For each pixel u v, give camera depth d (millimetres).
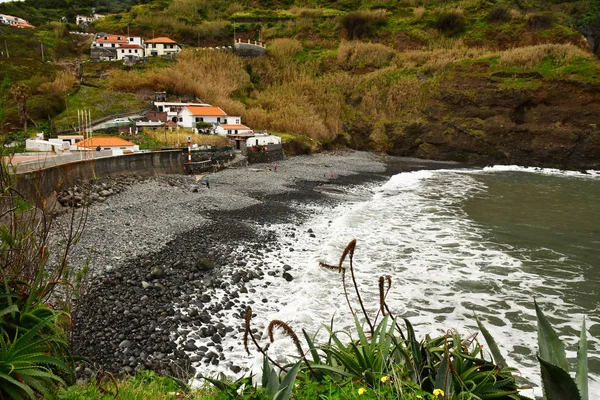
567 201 33719
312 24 93812
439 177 46094
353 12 91688
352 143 67000
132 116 50469
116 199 25156
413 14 93375
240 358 10852
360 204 30797
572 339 12555
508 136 58719
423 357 4605
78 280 5434
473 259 19281
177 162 37219
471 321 13398
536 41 75312
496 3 92188
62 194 22391
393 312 13750
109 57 76312
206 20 102938
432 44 83562
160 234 19688
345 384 4180
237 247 19203
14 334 4391
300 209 28047
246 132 51906
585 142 54750
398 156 64312
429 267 18062
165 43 78000
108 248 17047
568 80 56656
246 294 14562
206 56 72188
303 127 60312
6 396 3889
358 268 17641
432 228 24625
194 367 10344
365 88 72438
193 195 28609
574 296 15516
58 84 52562
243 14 102188
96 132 43281
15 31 81312
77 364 9977
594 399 9766
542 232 24344
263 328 12336
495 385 4223
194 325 12266
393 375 4109
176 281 14898
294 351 11156
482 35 81000
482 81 62250
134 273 15086
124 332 11469
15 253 4746
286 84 73562
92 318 11836
